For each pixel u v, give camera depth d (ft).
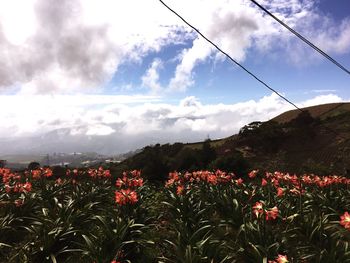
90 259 26.73
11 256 29.43
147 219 34.45
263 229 29.04
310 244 30.25
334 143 242.37
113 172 70.90
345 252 26.08
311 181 51.16
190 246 25.62
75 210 38.96
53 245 28.45
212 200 42.91
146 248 30.40
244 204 40.70
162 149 154.81
